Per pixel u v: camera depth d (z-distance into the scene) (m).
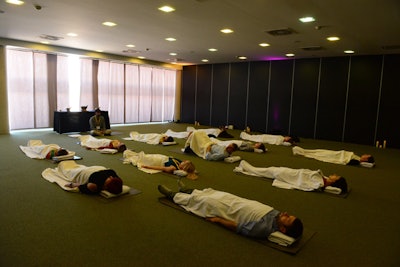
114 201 3.23
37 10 4.69
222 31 5.73
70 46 8.25
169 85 12.46
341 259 2.26
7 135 7.51
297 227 2.39
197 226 2.70
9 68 7.96
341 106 8.85
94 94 9.90
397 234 2.72
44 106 8.72
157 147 6.54
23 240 2.34
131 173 4.34
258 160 5.72
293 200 3.52
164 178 4.15
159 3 4.14
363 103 8.48
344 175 4.83
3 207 2.98
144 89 11.51
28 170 4.30
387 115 8.14
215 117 11.64
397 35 5.66
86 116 8.51
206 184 4.00
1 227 2.55
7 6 4.51
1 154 5.31
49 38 7.11
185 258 2.19
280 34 5.83
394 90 8.00
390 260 2.27
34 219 2.73
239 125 11.02
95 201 3.21
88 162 4.93
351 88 8.65
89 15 4.91
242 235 2.55
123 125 10.67
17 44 7.49
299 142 8.42
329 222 2.94
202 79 11.91
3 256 2.11
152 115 11.95
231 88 11.12
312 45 6.96
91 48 8.51
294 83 9.67
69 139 7.17
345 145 8.24
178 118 12.71
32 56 8.33
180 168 4.39
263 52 8.29
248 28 5.41
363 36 5.82
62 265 2.03
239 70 10.87
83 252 2.21
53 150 5.03
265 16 4.60
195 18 4.86
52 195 3.34
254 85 10.55
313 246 2.44
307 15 4.48
